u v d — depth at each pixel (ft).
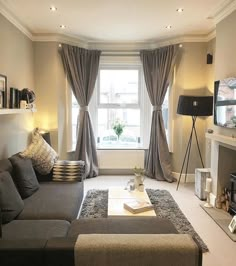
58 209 8.43
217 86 11.69
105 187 14.93
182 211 11.64
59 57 15.53
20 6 11.11
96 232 6.77
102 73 17.89
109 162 17.49
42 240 4.89
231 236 9.36
